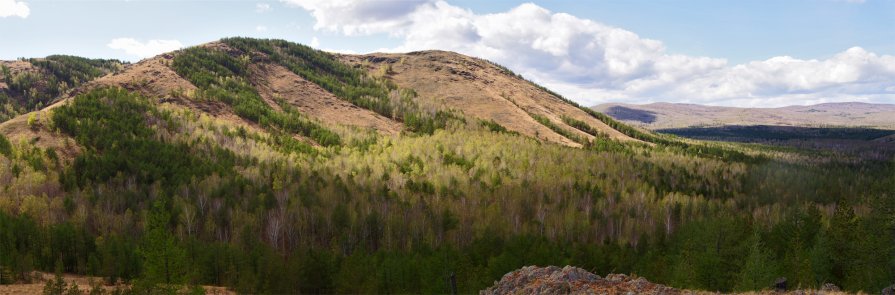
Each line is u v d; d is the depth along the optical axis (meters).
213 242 102.12
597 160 196.25
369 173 159.88
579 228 114.56
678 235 83.75
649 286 30.02
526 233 104.31
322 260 74.94
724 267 54.38
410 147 196.50
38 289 63.94
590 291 29.05
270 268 73.12
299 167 158.38
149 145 154.12
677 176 190.75
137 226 105.12
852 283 55.91
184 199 120.75
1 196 115.75
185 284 44.12
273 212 116.31
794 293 32.56
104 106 179.38
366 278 70.19
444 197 139.88
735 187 188.25
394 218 112.62
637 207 139.38
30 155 137.75
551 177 165.25
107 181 132.38
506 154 190.12
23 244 88.38
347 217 111.69
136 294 41.09
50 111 168.62
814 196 175.75
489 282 66.06
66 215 110.50
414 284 69.56
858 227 68.81
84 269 86.94
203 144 168.25
